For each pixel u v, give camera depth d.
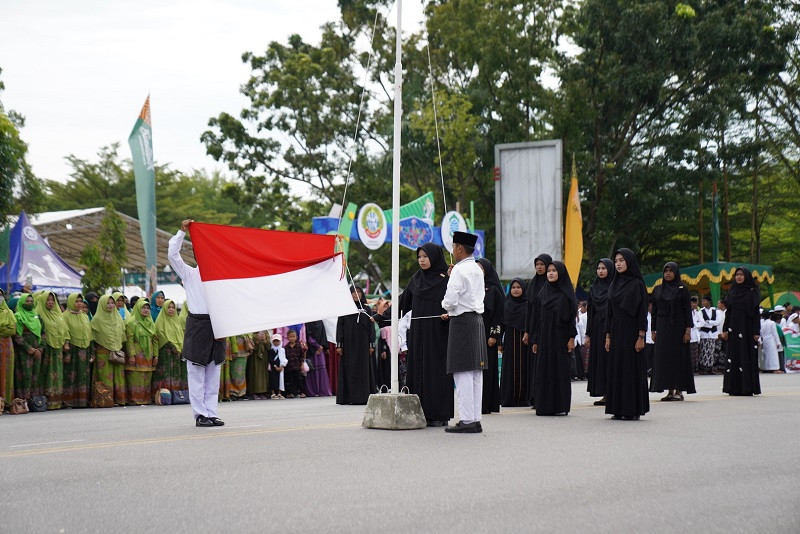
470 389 10.12
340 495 6.25
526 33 39.78
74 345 15.60
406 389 11.04
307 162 44.16
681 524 5.34
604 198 39.34
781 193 49.25
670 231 46.81
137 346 16.47
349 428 10.66
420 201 25.84
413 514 5.61
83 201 65.25
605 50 37.34
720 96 37.44
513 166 22.39
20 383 14.54
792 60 45.19
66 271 22.52
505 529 5.20
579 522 5.38
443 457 8.05
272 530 5.21
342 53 45.09
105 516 5.66
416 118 39.28
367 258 43.28
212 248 11.35
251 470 7.36
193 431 10.52
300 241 11.74
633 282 11.88
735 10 37.22
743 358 16.53
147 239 20.97
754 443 9.14
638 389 11.80
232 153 44.22
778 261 50.91
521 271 22.23
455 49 39.78
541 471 7.26
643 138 41.06
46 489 6.62
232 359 17.94
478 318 10.20
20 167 30.33
